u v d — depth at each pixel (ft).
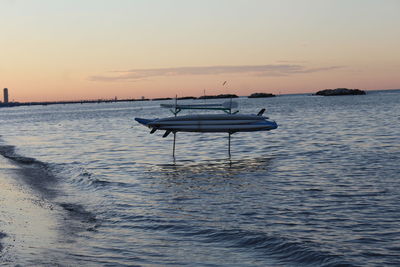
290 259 39.34
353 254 40.34
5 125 311.47
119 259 38.91
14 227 46.96
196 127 123.44
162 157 115.14
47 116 485.97
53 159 110.63
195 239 45.03
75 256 39.24
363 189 68.33
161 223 50.93
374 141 132.67
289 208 58.13
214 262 38.52
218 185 75.92
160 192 69.92
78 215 54.03
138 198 65.10
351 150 114.83
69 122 319.47
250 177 83.15
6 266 35.94
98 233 46.62
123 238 45.06
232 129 124.26
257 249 42.01
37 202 60.03
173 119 123.03
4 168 93.20
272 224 50.49
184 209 58.13
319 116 278.67
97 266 37.09
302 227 49.11
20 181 76.64
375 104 436.35
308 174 83.46
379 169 85.40
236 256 40.06
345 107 394.73
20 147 143.13
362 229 48.14
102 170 92.99
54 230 46.85
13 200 60.59
